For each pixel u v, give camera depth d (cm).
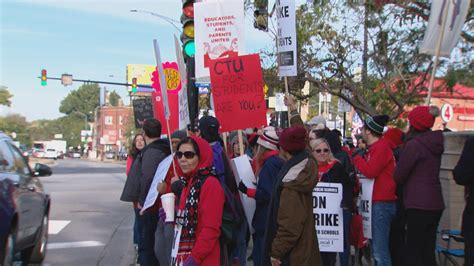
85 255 962
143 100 1191
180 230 446
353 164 742
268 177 558
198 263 424
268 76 1395
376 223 650
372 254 669
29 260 873
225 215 459
